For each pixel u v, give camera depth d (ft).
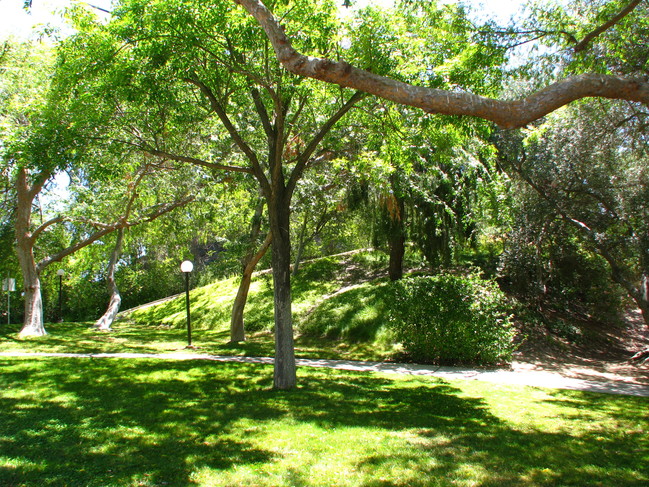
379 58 27.68
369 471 16.89
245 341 58.44
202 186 60.18
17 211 62.95
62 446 19.12
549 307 66.90
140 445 19.44
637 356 50.14
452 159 45.21
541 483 16.24
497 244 69.36
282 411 25.70
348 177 54.90
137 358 43.19
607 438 22.09
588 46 33.96
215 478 16.03
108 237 82.99
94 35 28.91
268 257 73.00
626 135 49.24
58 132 30.73
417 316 45.62
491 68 32.60
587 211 52.42
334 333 58.59
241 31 28.17
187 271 53.01
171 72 29.48
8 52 52.75
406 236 61.77
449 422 24.35
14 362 38.93
